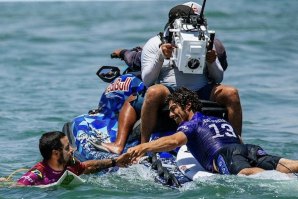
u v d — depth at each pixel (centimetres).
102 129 3488
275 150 3747
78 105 5150
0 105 5153
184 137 2953
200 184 2831
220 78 3269
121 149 3275
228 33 9838
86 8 14588
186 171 2989
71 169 2981
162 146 2927
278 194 2681
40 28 10788
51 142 2927
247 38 9244
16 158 3656
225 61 3378
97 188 2892
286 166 2862
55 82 6209
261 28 10438
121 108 3409
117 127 3459
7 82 6225
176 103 3034
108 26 10831
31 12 13738
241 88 5797
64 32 10244
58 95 5562
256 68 6925
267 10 13288
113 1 17225
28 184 2919
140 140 3291
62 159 2950
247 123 4519
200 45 3064
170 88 3231
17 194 2839
